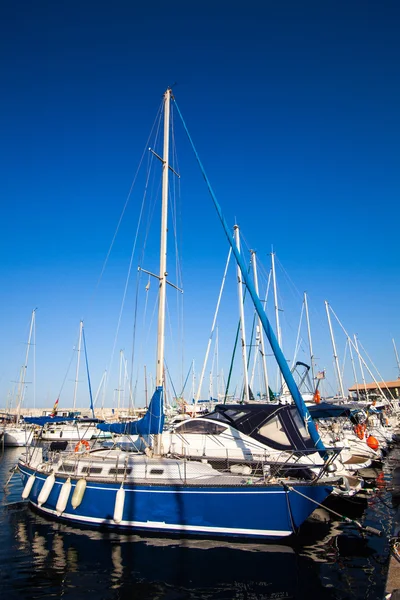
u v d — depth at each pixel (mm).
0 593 7340
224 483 9750
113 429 12102
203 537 9531
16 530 10562
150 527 9883
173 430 12859
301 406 9938
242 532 9375
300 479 9992
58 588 7527
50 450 13945
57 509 10922
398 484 16312
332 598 7117
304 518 9258
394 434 30359
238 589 7445
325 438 16469
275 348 10328
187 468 10617
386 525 11328
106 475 10969
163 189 13430
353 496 12648
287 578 7844
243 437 11930
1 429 33719
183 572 8062
